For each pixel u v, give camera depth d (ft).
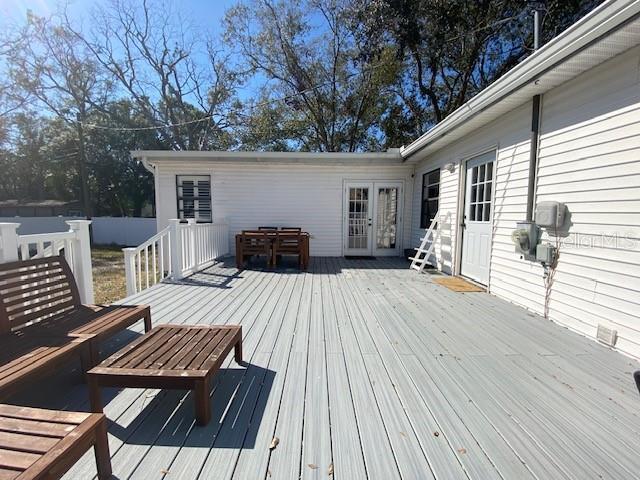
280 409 6.07
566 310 10.69
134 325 10.46
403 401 6.37
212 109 62.64
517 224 12.84
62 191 76.43
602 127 9.41
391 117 50.83
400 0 30.35
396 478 4.51
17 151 70.13
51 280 8.48
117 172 70.69
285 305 12.94
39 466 3.22
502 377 7.36
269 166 26.32
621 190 8.87
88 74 59.36
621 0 7.07
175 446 5.06
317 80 50.83
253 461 4.77
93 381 5.51
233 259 24.47
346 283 17.13
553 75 10.30
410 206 27.20
